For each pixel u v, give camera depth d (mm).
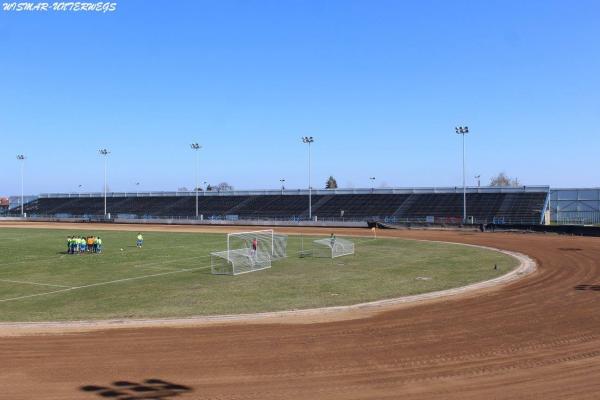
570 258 34469
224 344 14242
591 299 20203
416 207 88750
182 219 92875
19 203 137625
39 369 12102
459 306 19312
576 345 13703
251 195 112438
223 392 10562
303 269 32031
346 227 76125
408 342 14211
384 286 24812
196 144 96062
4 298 23906
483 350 13336
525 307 18844
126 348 13906
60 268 34062
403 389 10625
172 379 11359
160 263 36219
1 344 14438
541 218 76125
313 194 106062
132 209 114062
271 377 11430
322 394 10406
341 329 15891
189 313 19188
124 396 10398
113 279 29234
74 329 16391
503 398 10109
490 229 62312
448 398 10141
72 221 102125
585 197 92875
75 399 10258
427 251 41688
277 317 18000
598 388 10578
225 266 33688
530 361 12375
